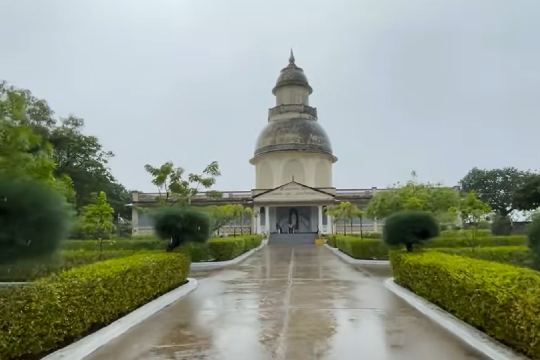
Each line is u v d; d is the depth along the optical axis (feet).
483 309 25.45
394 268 51.39
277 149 207.82
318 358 22.70
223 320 32.17
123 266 34.53
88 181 148.05
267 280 56.95
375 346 24.84
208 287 51.13
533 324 19.54
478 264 33.68
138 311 34.50
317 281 55.11
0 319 19.74
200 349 24.75
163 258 44.29
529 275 25.80
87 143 146.82
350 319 31.86
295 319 31.99
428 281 37.42
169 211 58.49
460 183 260.21
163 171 97.76
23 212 21.80
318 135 213.87
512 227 141.18
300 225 203.41
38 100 122.31
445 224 124.47
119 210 212.02
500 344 23.59
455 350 23.95
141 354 24.02
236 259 87.86
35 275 29.81
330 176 217.36
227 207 144.36
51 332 23.24
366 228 191.11
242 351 24.14
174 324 31.17
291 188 190.70
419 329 28.68
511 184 242.17
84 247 91.45
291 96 224.94
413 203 109.29
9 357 20.34
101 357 23.54
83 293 26.76
